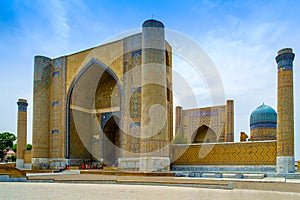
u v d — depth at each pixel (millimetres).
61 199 3562
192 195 4031
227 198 3770
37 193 4207
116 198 3686
